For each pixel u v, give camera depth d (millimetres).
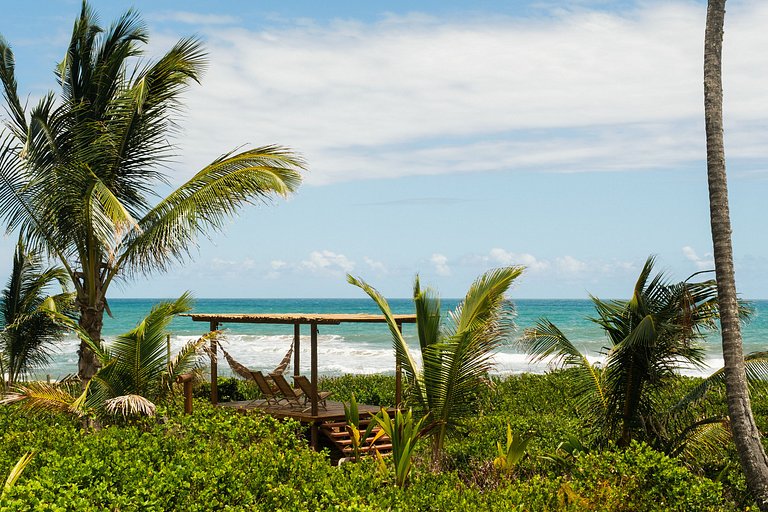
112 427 10391
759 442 8367
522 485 8648
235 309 118438
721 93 8664
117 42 13992
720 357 35219
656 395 11070
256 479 8133
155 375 12414
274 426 11016
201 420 11297
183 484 7520
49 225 13398
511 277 10930
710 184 8594
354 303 136250
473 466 11141
